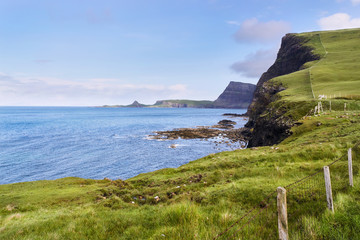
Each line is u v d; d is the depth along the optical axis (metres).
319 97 64.12
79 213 12.85
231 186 14.89
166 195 17.91
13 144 78.50
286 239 5.70
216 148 71.31
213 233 7.70
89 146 75.44
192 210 10.05
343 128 30.17
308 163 17.42
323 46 184.50
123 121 189.00
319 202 9.70
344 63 126.88
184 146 74.69
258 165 21.14
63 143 81.00
